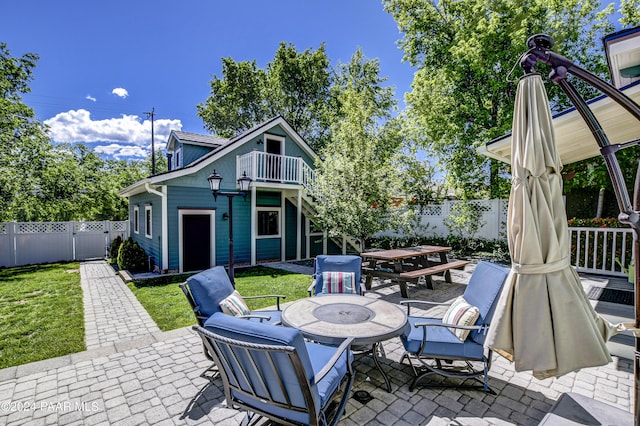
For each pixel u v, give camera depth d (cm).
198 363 360
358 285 489
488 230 1134
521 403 286
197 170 963
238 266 1045
